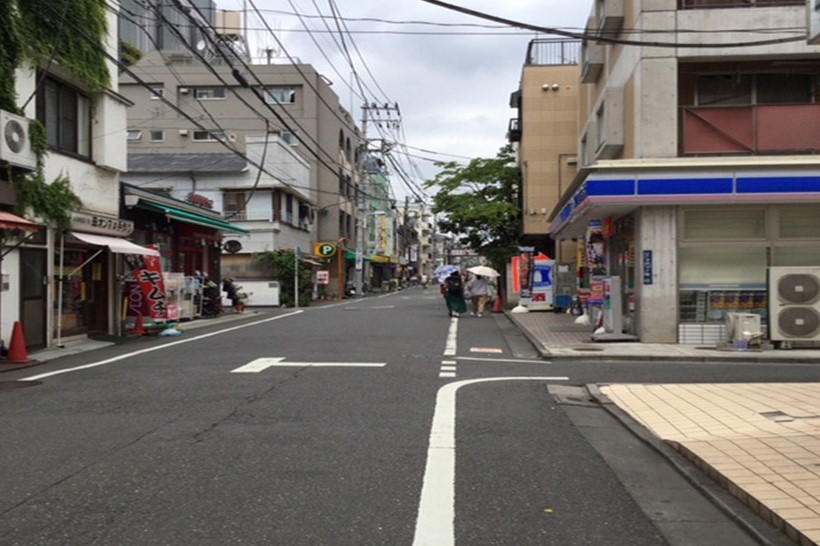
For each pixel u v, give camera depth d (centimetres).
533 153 3081
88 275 1742
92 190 1689
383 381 1034
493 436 709
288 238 3819
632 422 777
